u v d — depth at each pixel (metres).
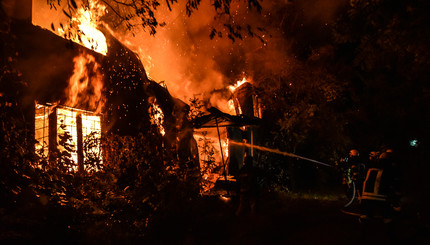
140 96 13.38
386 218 7.06
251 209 10.17
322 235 8.13
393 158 7.25
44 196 6.78
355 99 13.43
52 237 6.39
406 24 9.17
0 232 5.79
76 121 11.00
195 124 13.25
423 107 10.06
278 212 10.92
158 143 10.30
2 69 7.16
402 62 10.02
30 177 6.98
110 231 7.32
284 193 14.83
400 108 10.70
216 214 9.88
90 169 8.70
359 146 15.23
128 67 13.38
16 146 6.93
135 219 7.98
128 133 12.73
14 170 6.74
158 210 8.39
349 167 13.05
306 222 9.52
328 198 14.11
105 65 12.34
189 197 9.55
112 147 9.91
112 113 12.30
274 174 15.91
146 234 7.77
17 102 7.77
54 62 10.14
